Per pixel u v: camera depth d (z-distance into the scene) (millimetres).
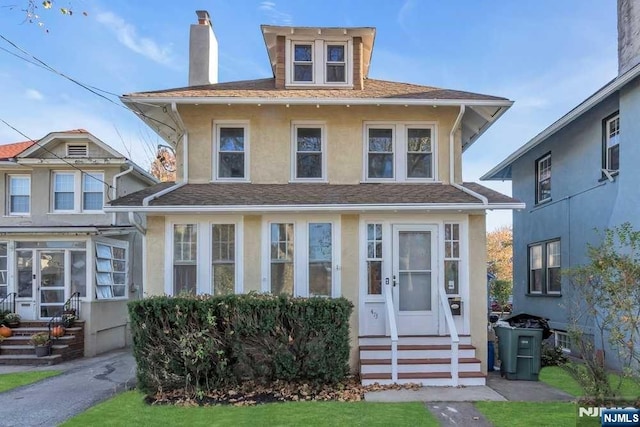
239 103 10016
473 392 7812
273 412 6633
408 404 7051
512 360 8812
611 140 10883
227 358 7930
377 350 8820
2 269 14742
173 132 11320
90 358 13156
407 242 9539
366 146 10492
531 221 15047
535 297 14453
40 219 15773
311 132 10562
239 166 10438
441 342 9062
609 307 6930
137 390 8078
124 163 15875
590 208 11516
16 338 12961
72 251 14781
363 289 9367
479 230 9453
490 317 14070
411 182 10398
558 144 13305
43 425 6449
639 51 9906
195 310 7918
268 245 9461
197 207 8938
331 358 8062
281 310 7988
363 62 11773
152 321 7902
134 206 8875
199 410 6820
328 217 9508
